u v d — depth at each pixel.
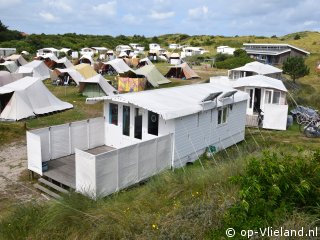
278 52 57.00
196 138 12.66
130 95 12.40
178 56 68.81
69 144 12.12
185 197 7.46
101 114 21.27
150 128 11.91
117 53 79.81
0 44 81.50
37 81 21.59
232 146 15.30
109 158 8.95
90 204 7.52
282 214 5.50
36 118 19.78
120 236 6.18
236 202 6.14
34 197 9.77
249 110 20.41
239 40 108.25
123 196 8.22
